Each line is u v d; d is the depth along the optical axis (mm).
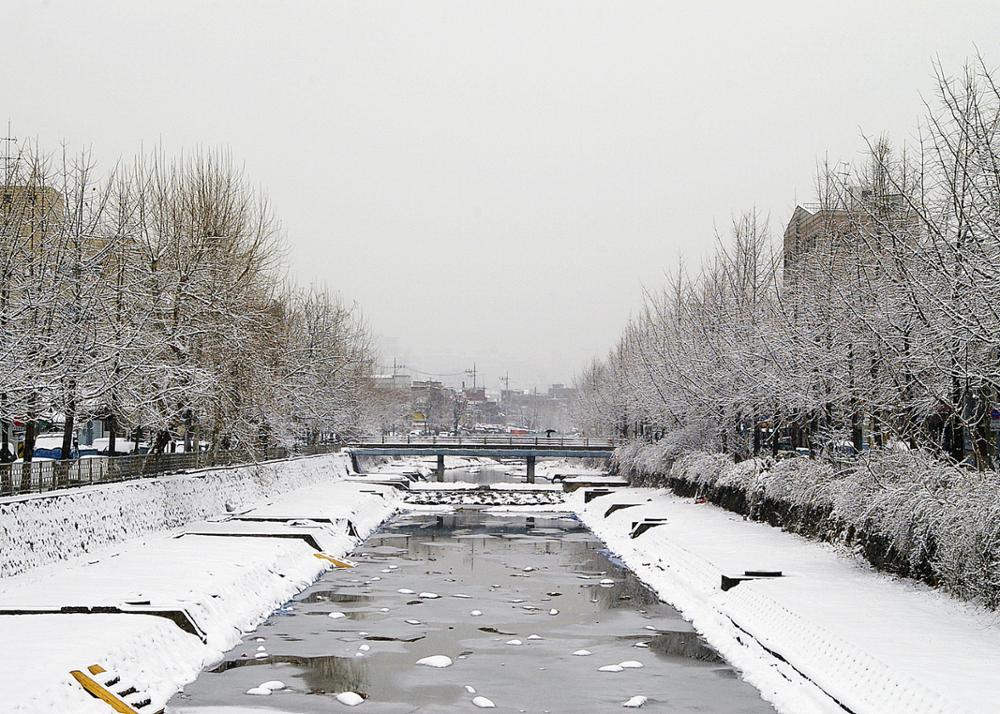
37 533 25094
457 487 74438
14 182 28484
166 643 18625
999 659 15727
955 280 20094
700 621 23641
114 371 30922
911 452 24406
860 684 15602
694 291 52375
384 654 20781
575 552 38062
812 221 36438
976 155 21109
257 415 47719
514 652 21094
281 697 17547
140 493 32906
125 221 35312
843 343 28797
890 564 23672
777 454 38781
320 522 38812
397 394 128250
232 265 43531
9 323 25750
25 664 15359
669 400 51250
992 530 18219
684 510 42219
